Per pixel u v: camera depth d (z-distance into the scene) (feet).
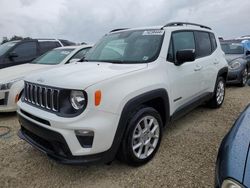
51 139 9.66
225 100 22.07
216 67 17.98
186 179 10.11
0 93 17.78
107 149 9.62
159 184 9.87
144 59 12.32
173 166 11.07
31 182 10.31
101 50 14.43
